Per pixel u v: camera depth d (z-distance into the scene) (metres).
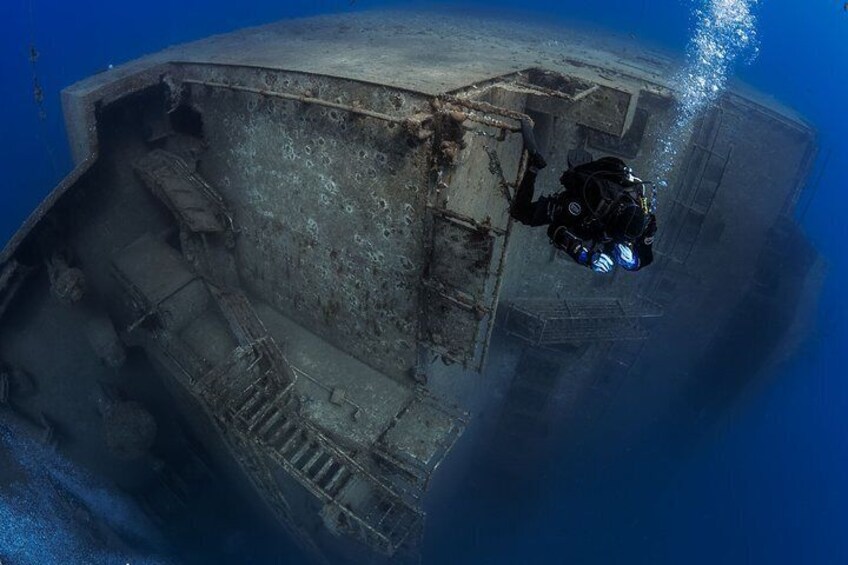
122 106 11.29
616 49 20.03
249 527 16.11
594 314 14.58
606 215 2.55
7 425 11.95
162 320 10.53
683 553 19.83
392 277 8.88
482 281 7.75
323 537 12.06
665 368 19.20
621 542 19.98
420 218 7.92
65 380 12.30
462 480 18.69
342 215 8.94
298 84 8.59
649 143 13.45
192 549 15.22
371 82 7.62
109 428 11.41
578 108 10.18
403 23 18.11
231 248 11.30
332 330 10.65
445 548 19.17
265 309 11.65
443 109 6.93
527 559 19.25
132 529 14.09
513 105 9.92
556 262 14.44
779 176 15.11
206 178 11.26
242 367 9.66
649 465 21.34
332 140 8.38
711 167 14.70
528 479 19.55
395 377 10.21
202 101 10.39
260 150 9.70
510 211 2.85
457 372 12.60
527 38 17.84
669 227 15.62
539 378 16.16
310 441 9.19
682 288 16.81
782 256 16.39
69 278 10.24
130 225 11.77
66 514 12.91
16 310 11.55
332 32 15.20
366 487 9.57
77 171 10.33
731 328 17.80
